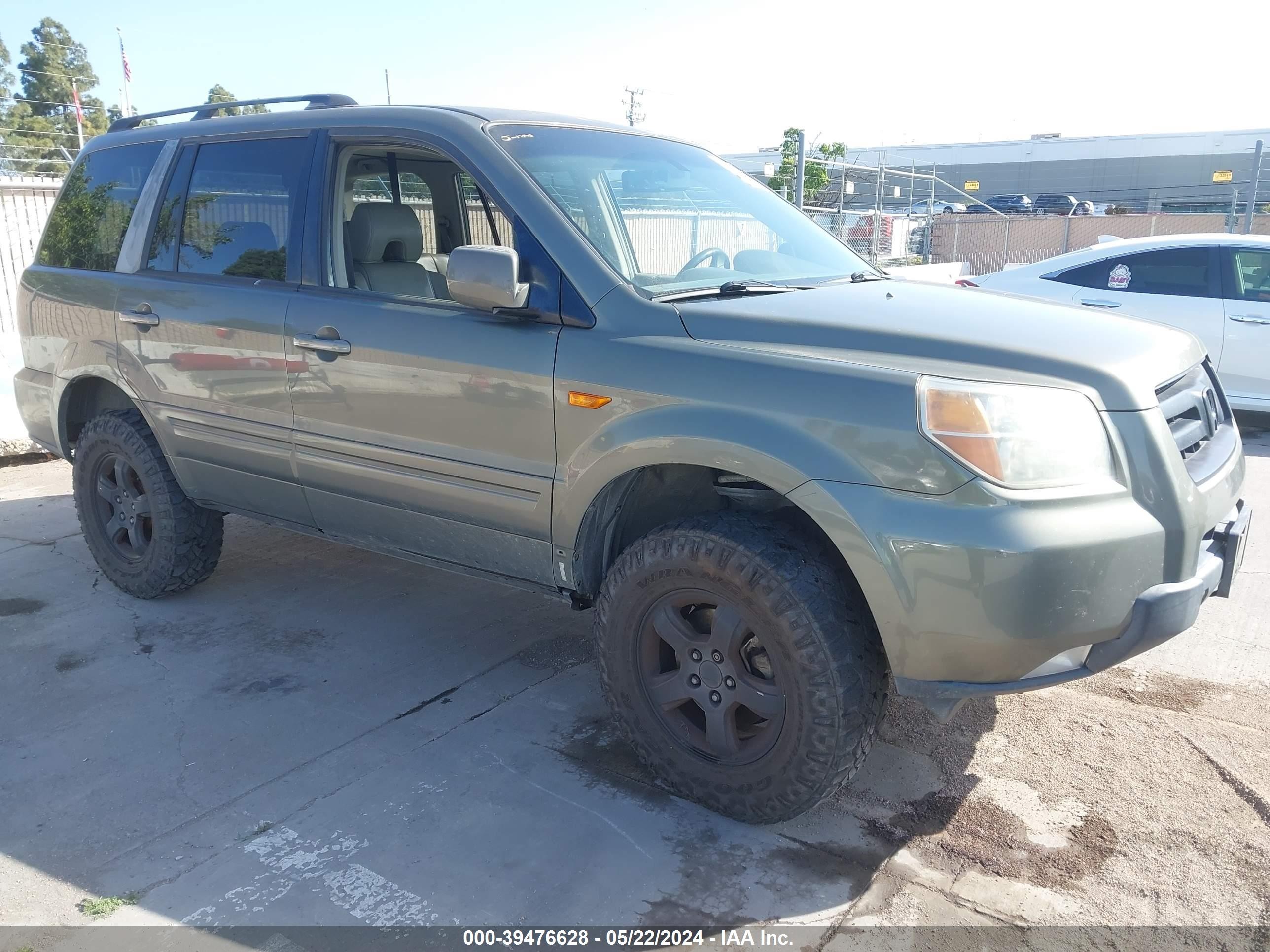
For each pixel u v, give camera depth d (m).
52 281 4.48
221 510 4.08
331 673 3.73
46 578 4.71
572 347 2.83
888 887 2.50
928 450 2.31
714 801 2.78
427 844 2.67
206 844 2.68
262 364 3.59
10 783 2.99
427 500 3.24
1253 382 7.45
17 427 7.01
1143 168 43.53
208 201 3.90
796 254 3.63
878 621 2.40
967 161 47.38
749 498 2.90
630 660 2.88
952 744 3.19
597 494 2.82
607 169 3.40
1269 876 2.52
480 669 3.76
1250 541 5.07
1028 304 3.16
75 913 2.41
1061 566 2.25
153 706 3.47
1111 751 3.13
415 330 3.16
